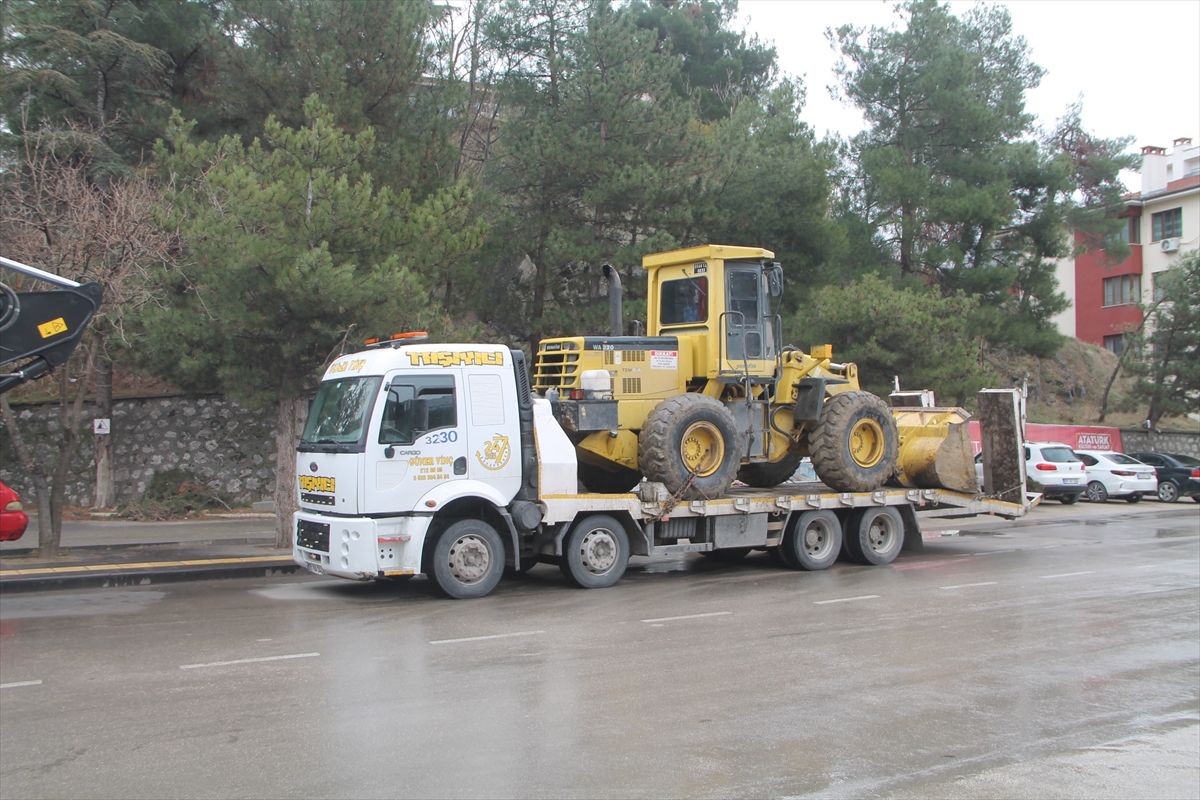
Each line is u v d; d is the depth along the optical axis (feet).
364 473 35.53
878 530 48.16
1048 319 125.70
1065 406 135.23
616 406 41.57
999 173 105.29
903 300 79.92
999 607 35.65
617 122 71.26
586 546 39.70
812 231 77.51
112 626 31.99
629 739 20.11
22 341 17.28
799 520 45.42
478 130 87.86
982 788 17.67
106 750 19.29
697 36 123.34
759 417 45.50
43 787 17.30
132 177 57.11
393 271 47.24
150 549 51.85
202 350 49.26
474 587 37.40
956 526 69.46
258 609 35.29
